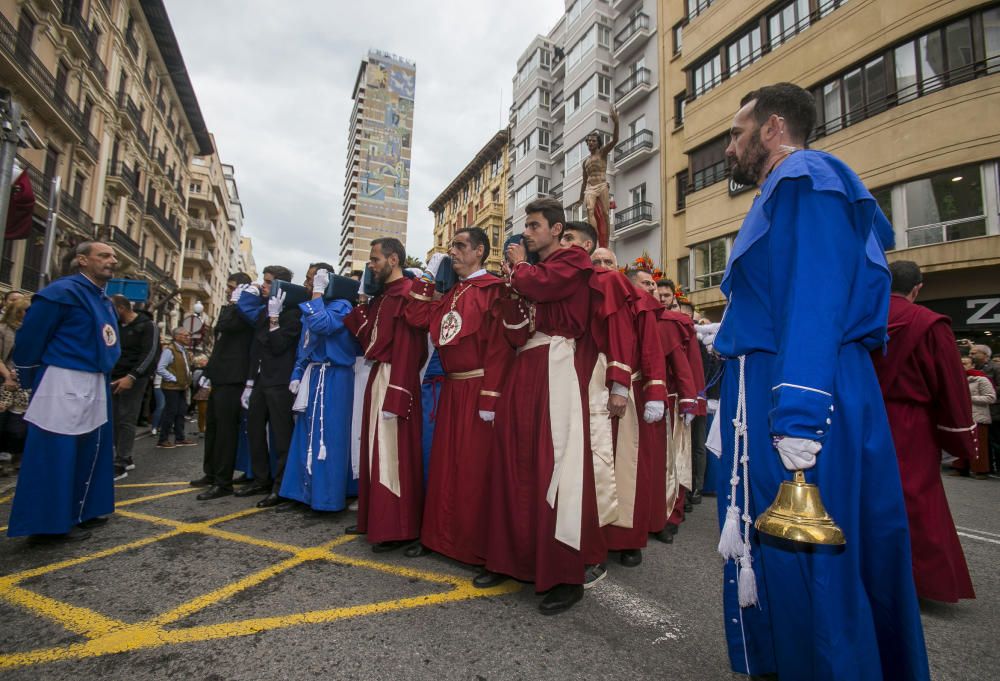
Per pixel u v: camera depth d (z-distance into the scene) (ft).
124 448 20.25
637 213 75.66
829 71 48.32
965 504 19.01
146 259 105.50
